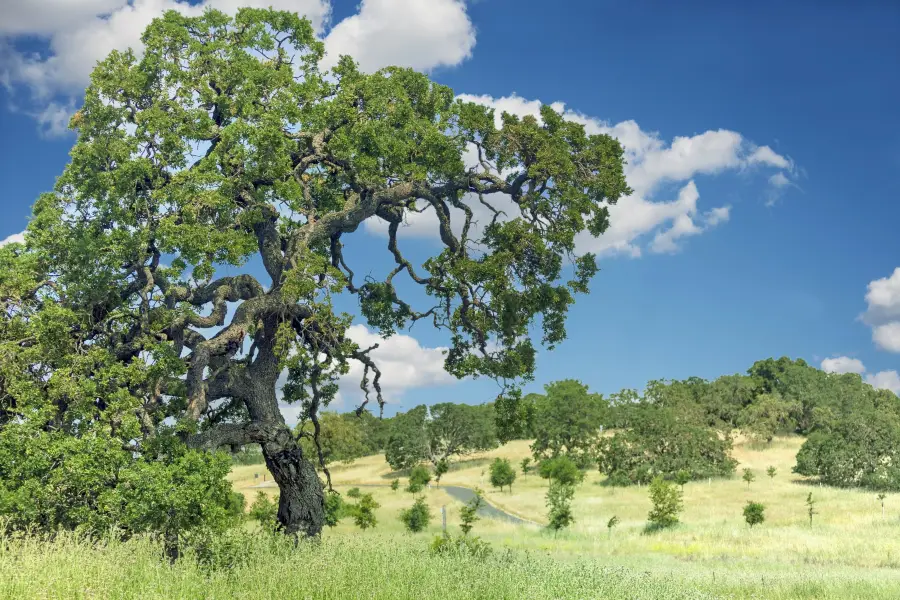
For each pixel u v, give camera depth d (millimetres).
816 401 100500
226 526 14133
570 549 30188
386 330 25375
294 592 10062
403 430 91875
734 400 105562
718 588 15711
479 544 16047
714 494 53062
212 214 18844
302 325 20984
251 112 19453
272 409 20766
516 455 99250
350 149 20375
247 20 21375
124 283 18844
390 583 10898
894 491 54219
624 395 85750
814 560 24781
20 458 14219
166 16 20156
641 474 64062
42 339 16141
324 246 23438
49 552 10406
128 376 16469
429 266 23047
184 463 15203
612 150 22078
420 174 20766
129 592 9109
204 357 18703
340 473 94125
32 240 18344
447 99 23438
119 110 19172
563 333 22641
